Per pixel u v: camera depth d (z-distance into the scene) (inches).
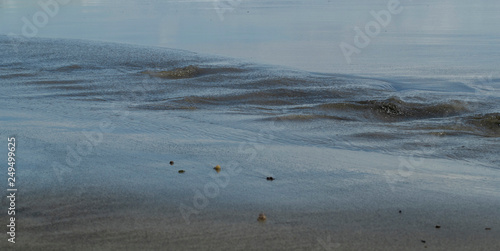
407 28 617.0
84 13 784.9
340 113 260.7
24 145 191.2
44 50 452.1
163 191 146.8
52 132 211.8
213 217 129.9
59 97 294.2
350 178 162.1
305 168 171.8
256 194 145.8
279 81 337.1
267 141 210.4
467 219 131.4
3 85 324.5
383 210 136.2
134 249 113.2
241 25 639.8
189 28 616.1
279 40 523.2
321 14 753.0
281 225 125.8
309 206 137.9
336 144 209.8
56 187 148.9
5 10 754.8
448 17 732.0
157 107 272.8
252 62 408.8
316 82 337.7
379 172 170.2
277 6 893.2
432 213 134.9
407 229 125.0
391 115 259.6
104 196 142.6
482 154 198.4
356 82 339.0
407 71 378.3
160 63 404.8
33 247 114.1
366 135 222.8
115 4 946.7
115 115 251.4
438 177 166.7
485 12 794.8
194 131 223.8
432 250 114.8
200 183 154.1
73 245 115.0
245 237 119.2
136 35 555.8
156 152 186.2
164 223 126.2
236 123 240.4
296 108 269.4
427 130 230.1
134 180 155.4
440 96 292.8
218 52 455.2
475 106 271.6
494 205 141.2
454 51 459.5
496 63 403.9
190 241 117.0
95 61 409.4
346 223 127.6
